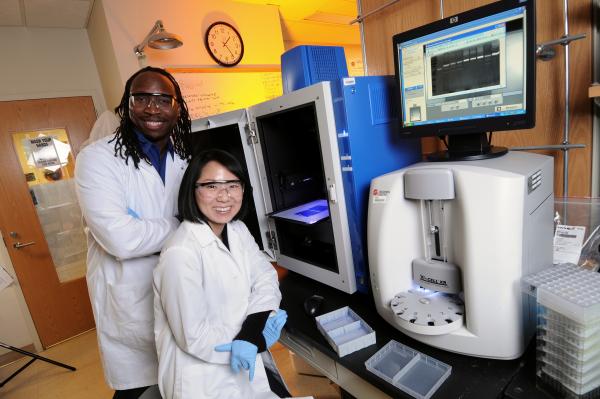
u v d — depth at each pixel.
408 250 0.91
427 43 0.92
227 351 0.86
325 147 1.02
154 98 1.05
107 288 1.09
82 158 1.01
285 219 1.21
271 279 1.08
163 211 1.15
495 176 0.70
